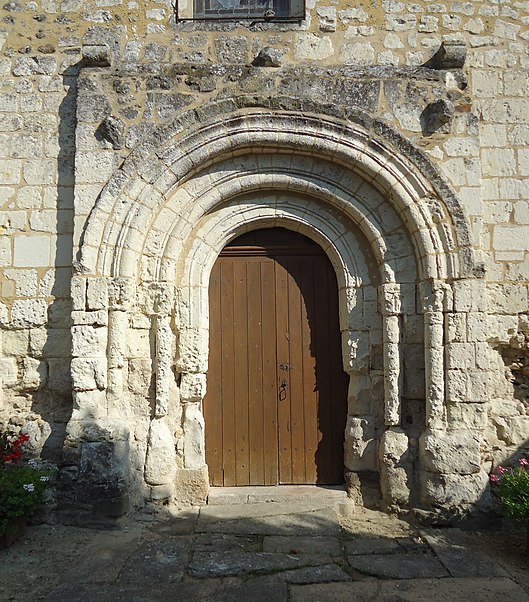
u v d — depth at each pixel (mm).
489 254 5402
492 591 3719
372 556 4270
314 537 4562
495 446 5297
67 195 5430
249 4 5953
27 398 5355
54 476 5016
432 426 5098
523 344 5324
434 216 5227
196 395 5348
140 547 4387
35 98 5508
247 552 4281
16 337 5363
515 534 4805
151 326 5336
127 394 5238
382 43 5551
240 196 5590
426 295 5246
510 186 5465
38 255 5387
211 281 5734
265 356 5676
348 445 5418
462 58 5383
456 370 5105
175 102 5344
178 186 5402
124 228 5195
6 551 4340
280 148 5395
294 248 5762
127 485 4984
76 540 4551
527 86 5570
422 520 4957
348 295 5500
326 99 5352
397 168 5273
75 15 5586
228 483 5582
